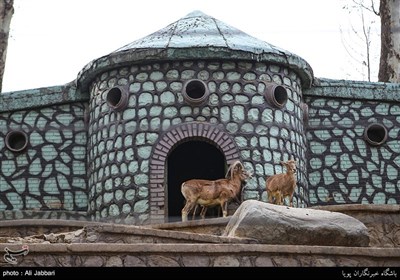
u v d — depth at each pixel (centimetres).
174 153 2128
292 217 1034
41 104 1880
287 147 1731
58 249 888
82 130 1878
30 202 1847
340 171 1889
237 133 1688
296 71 1794
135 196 1666
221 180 1548
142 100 1712
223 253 913
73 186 1850
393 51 2111
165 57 1694
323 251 939
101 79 1780
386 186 1894
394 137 1920
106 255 895
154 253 901
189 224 1336
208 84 1705
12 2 2017
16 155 1873
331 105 1919
